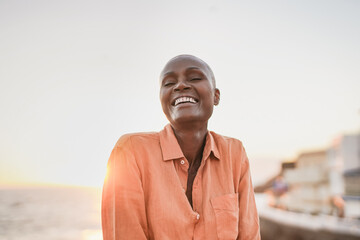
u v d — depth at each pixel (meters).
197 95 1.30
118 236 1.21
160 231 1.20
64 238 15.36
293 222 21.30
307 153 31.33
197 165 1.39
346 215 21.52
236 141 1.53
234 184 1.45
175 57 1.37
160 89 1.37
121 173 1.28
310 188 29.19
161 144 1.34
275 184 33.12
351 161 26.86
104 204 1.28
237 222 1.33
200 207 1.29
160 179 1.28
